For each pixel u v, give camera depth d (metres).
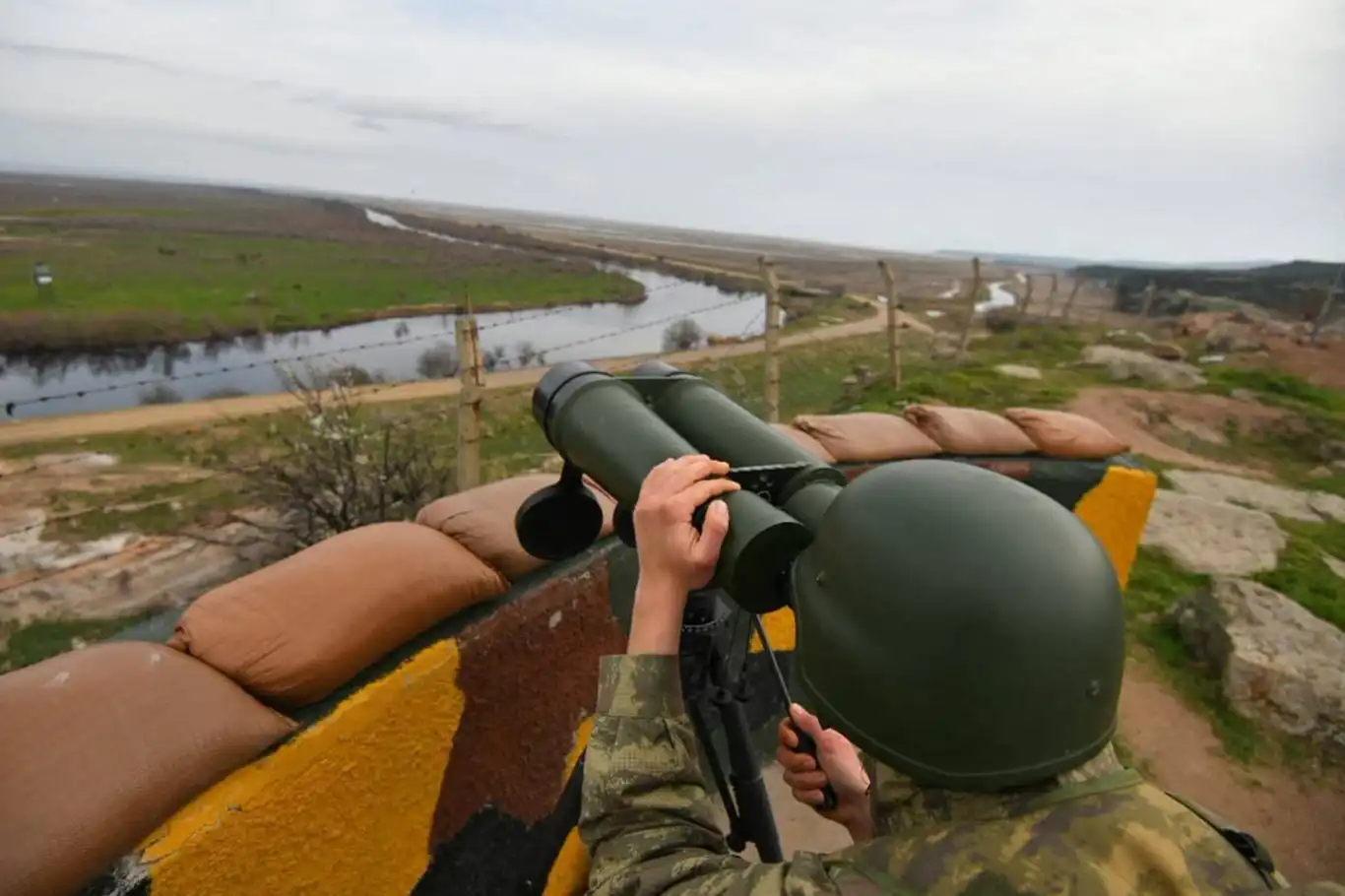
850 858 0.91
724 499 1.20
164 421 11.16
